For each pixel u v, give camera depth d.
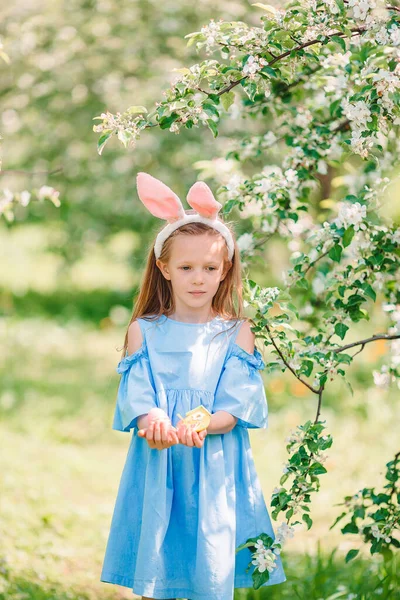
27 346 9.07
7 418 6.32
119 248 11.26
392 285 3.03
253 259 3.35
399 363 2.85
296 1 2.52
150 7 7.07
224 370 2.61
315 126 3.29
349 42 2.88
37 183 7.80
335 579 3.37
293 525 2.53
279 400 6.71
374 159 2.72
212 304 2.75
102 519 4.23
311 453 2.56
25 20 7.26
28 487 4.50
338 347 2.76
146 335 2.67
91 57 7.12
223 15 6.74
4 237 15.32
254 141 3.49
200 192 2.58
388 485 2.93
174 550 2.53
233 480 2.56
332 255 2.70
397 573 3.20
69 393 7.20
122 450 5.74
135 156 7.36
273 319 2.57
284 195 3.16
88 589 3.39
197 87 2.47
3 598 3.11
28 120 7.59
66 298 11.90
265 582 2.50
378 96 2.41
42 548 3.71
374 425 5.90
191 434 2.37
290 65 2.62
